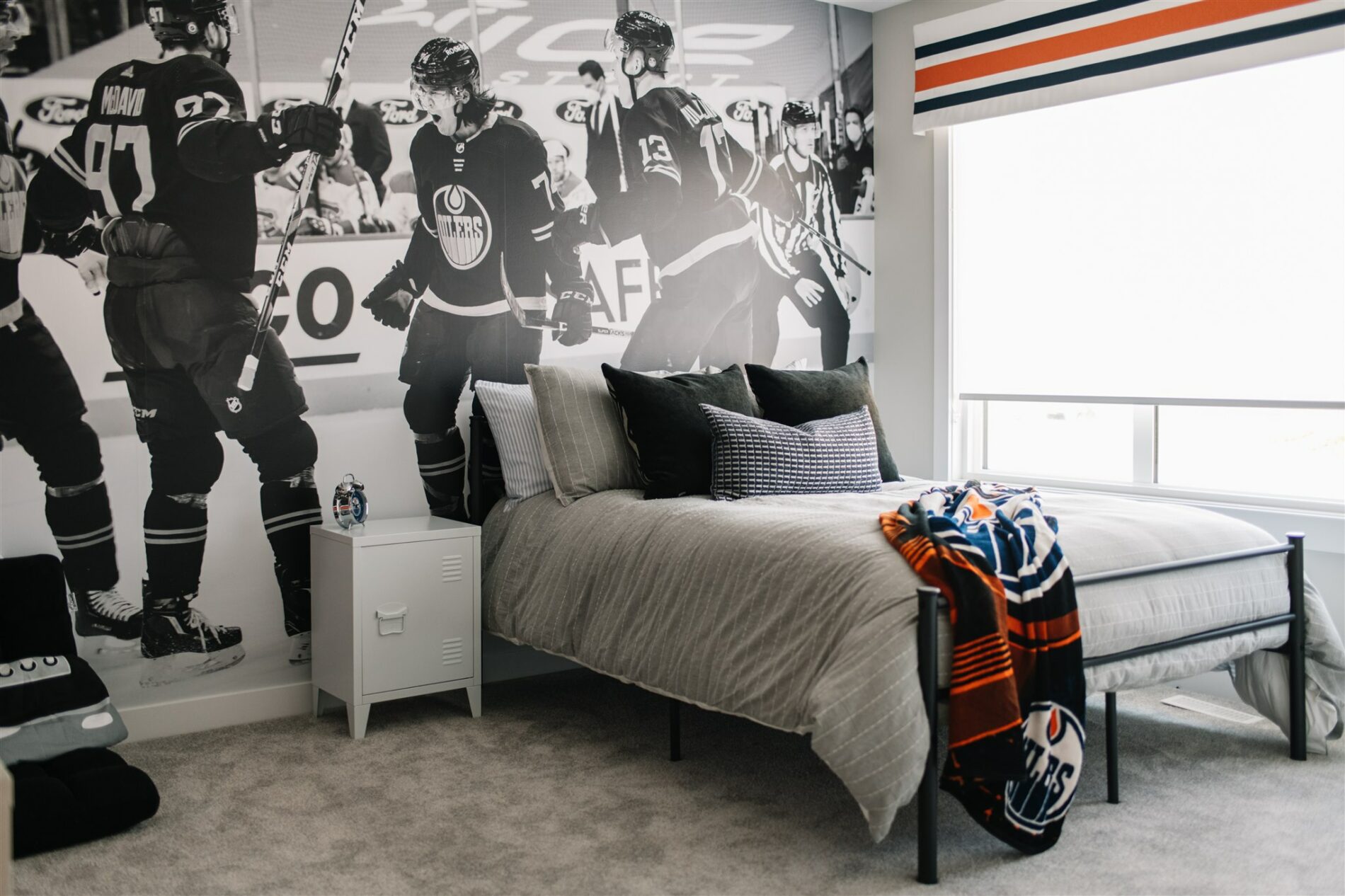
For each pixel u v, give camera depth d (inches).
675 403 138.0
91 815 98.4
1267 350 145.7
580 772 116.7
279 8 136.6
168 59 130.0
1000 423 181.6
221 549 135.6
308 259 140.2
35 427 124.0
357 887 89.7
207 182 133.0
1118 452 165.2
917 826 101.8
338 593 131.4
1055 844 97.4
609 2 163.3
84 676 112.7
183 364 132.4
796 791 110.8
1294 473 145.1
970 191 182.1
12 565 115.5
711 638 107.0
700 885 89.4
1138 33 152.9
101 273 127.0
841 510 116.6
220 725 135.2
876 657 88.5
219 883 90.5
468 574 136.7
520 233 156.9
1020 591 95.3
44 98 123.0
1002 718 89.2
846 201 192.7
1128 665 103.4
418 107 147.2
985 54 172.7
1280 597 116.8
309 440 141.2
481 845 97.7
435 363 150.2
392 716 138.8
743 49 178.2
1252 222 146.3
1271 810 105.0
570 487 138.0
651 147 169.2
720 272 177.8
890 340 195.5
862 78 193.0
